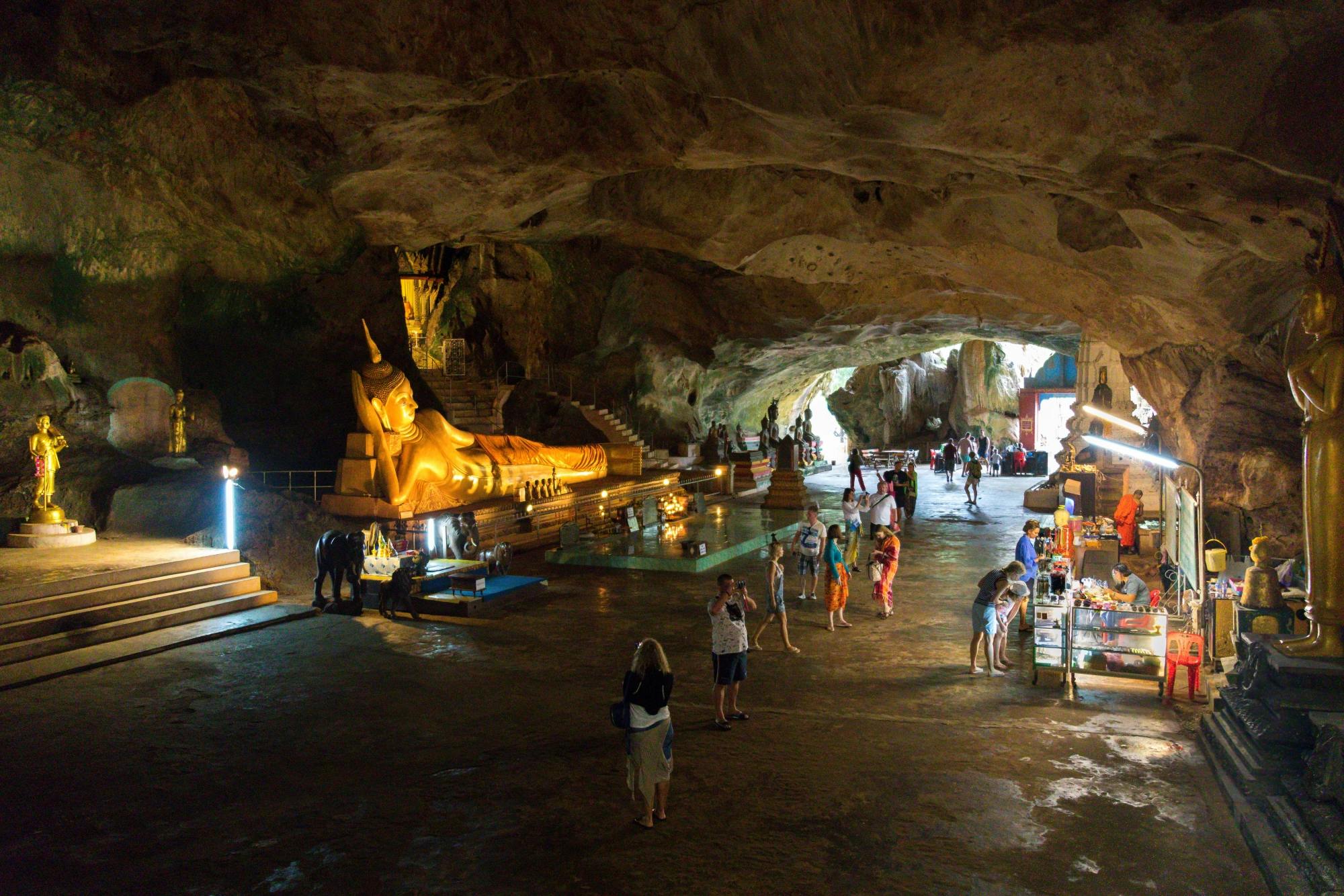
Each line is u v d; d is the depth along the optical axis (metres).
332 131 13.89
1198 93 7.78
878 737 9.33
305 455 21.95
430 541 17.03
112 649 12.05
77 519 16.61
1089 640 10.54
